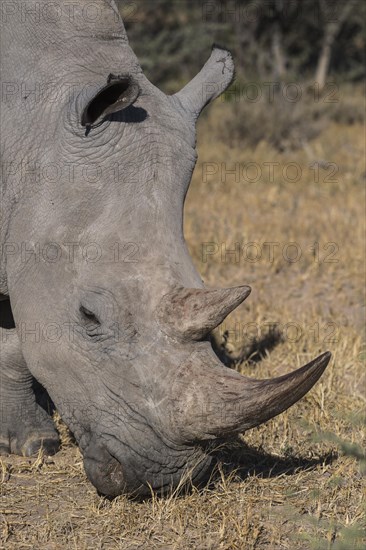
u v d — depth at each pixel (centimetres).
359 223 3453
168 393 1443
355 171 4378
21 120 1661
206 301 1430
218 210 3650
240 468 1805
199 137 4838
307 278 3008
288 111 4928
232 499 1695
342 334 2502
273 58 6300
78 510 1675
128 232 1527
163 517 1616
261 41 6241
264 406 1370
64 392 1593
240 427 1400
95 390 1541
